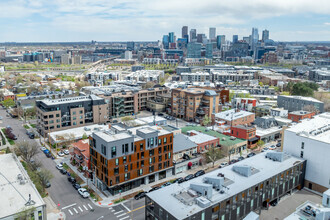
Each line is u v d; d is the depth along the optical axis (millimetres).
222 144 137750
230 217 79188
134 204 93812
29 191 81938
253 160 103125
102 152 97938
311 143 103938
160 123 163375
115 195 99125
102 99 180250
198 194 77625
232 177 89062
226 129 163875
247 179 87938
